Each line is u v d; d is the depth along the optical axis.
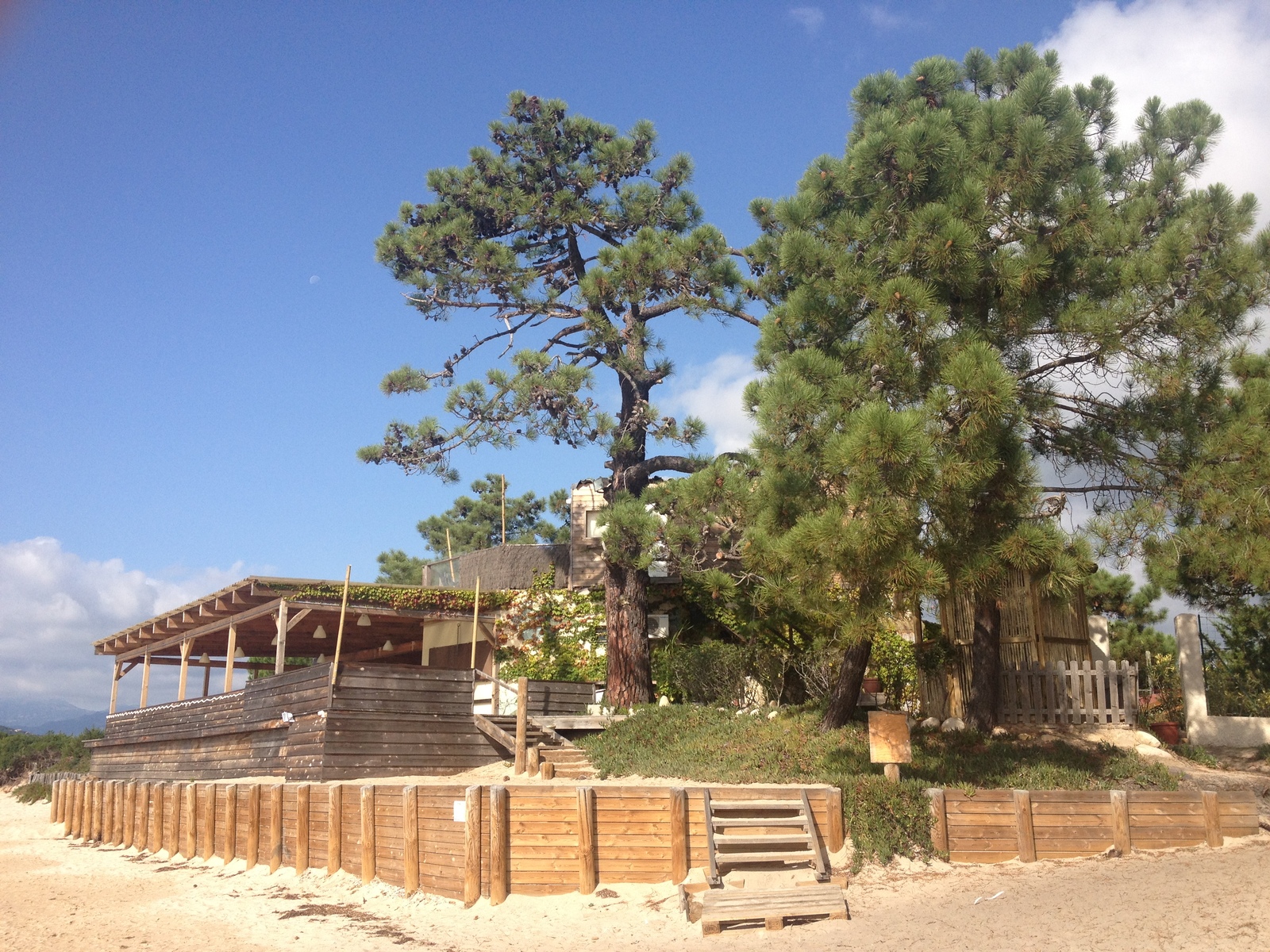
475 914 11.27
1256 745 16.41
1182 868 10.55
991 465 11.98
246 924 12.26
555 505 35.16
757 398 13.38
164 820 18.39
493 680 19.98
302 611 21.23
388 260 22.52
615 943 10.14
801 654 19.78
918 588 11.59
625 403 22.45
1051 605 17.73
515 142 22.86
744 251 20.36
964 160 13.65
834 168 14.59
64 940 12.11
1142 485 13.80
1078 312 12.77
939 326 12.90
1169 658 22.05
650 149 23.05
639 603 21.36
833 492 12.61
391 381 22.16
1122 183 14.24
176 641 26.73
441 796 12.35
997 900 10.06
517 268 21.77
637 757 17.09
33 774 38.28
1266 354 13.88
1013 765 13.82
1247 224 12.95
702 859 11.40
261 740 19.95
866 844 11.50
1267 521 12.74
